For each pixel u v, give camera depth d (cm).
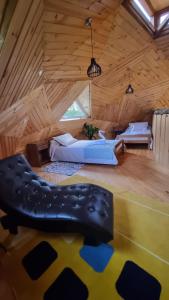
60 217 168
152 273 147
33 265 160
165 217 215
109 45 328
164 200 251
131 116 698
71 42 267
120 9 265
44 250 175
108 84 474
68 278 147
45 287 141
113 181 320
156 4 318
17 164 218
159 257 162
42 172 382
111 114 613
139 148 565
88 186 218
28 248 178
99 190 214
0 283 125
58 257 166
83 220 164
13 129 340
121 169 376
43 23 203
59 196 201
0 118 275
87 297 133
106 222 171
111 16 266
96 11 238
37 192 206
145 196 263
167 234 189
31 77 271
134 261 158
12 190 191
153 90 575
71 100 447
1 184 186
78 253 170
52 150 445
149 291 134
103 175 350
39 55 246
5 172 198
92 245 176
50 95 368
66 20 222
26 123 366
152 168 374
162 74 502
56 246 179
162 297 129
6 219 189
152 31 359
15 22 157
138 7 293
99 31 279
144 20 321
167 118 461
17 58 201
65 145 439
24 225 184
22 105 308
